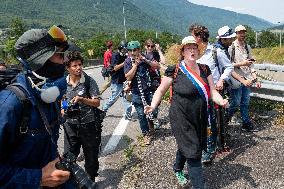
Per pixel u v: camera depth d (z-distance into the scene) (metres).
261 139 6.52
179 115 4.51
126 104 8.74
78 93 4.86
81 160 6.20
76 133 4.94
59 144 7.09
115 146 6.89
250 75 6.86
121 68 8.83
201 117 4.51
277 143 6.27
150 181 5.21
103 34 74.44
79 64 4.84
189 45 4.48
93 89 4.96
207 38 5.11
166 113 8.92
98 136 5.03
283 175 5.16
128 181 5.28
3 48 29.44
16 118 2.26
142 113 6.86
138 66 6.80
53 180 2.36
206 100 4.52
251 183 4.97
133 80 6.81
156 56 7.94
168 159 5.90
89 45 60.38
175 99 4.58
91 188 2.54
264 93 7.97
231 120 7.61
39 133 2.41
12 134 2.27
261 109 8.26
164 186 5.04
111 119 8.96
